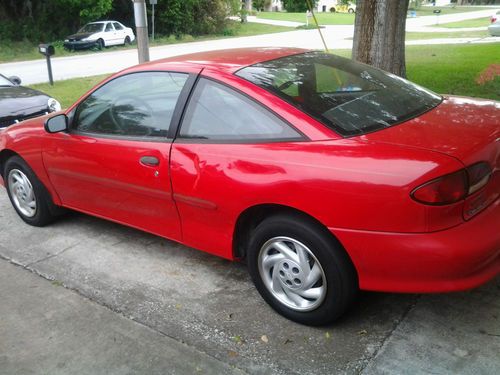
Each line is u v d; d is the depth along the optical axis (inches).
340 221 103.1
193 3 1353.3
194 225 133.4
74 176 159.8
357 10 297.3
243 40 1210.6
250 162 115.0
